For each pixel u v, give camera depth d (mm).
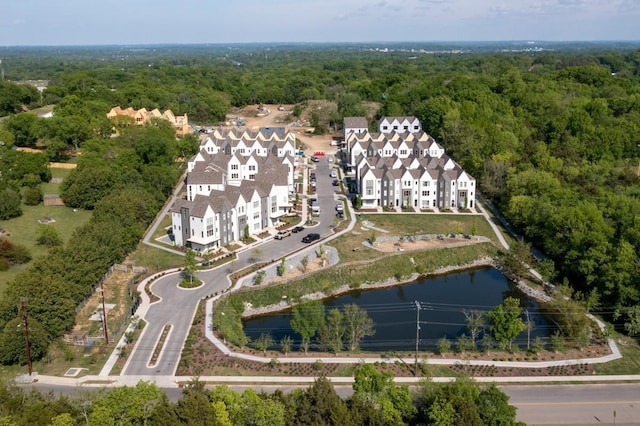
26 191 142375
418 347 82250
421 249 116188
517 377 73125
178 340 80125
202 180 135375
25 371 72500
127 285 98438
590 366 75875
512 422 55562
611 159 165000
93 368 73125
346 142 188250
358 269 108250
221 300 93062
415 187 141875
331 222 130875
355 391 61094
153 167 146875
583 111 185250
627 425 63250
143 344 78875
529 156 163375
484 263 117500
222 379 71375
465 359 77375
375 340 85438
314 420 54125
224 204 114812
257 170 152000
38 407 54531
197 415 52438
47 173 154625
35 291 77812
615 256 96188
